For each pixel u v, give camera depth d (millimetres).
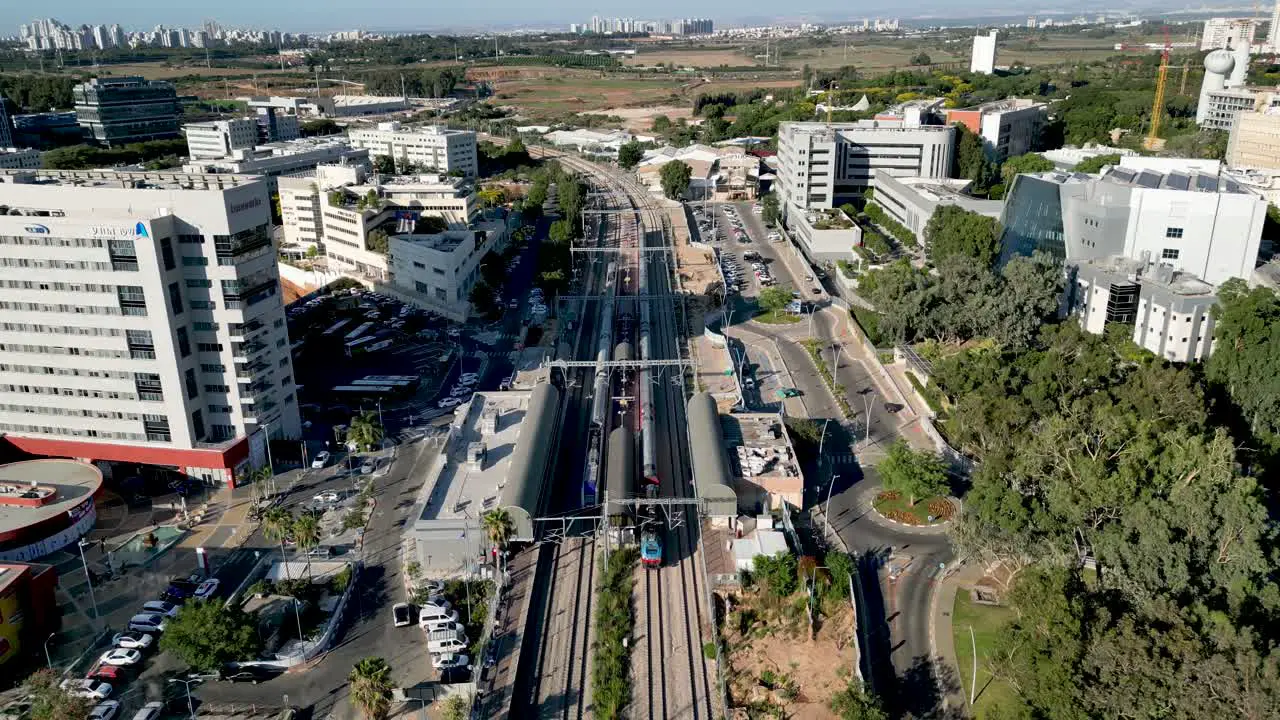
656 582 158375
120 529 174625
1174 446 152375
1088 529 144875
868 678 134500
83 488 177375
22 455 194375
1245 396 190000
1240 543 131250
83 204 180000
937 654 139125
